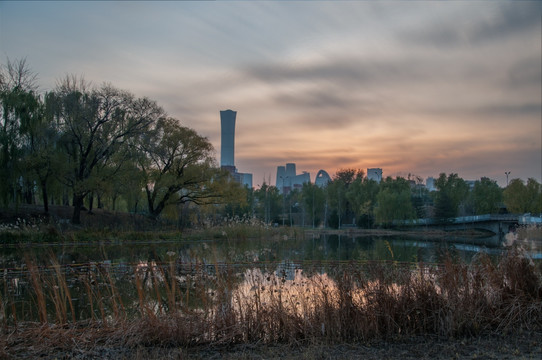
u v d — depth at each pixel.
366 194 72.19
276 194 79.19
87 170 32.78
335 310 6.50
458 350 5.79
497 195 70.75
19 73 32.09
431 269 7.78
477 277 7.25
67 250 22.89
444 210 61.31
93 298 9.40
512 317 6.72
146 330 6.30
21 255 19.98
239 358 5.57
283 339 6.43
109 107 32.44
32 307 8.80
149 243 27.69
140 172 34.84
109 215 36.12
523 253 7.76
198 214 40.56
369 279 7.33
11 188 28.89
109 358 5.61
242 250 22.02
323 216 74.81
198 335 6.36
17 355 5.71
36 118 30.22
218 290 6.98
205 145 37.44
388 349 5.94
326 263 12.84
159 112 34.84
